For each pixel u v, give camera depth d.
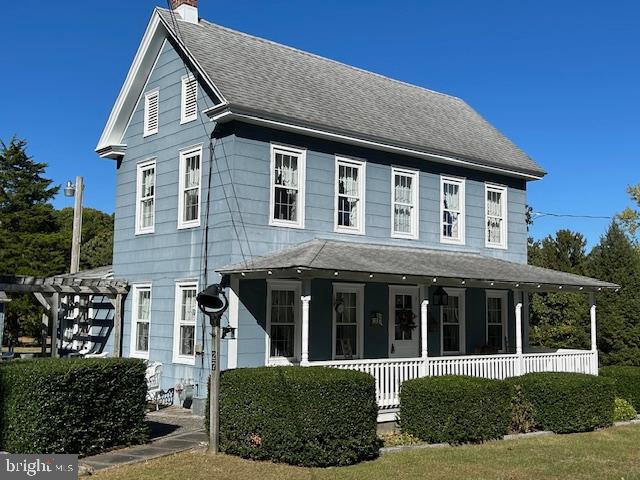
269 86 15.48
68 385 9.77
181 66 16.09
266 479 8.85
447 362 14.23
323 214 15.47
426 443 11.53
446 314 18.30
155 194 16.58
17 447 9.45
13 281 14.86
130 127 17.89
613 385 14.02
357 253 14.53
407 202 17.41
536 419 13.09
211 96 14.91
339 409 9.91
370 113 17.31
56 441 9.60
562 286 16.50
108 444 10.43
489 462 10.26
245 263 13.62
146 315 16.58
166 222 16.05
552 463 10.30
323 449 9.74
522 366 15.80
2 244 32.88
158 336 15.92
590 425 13.26
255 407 10.07
